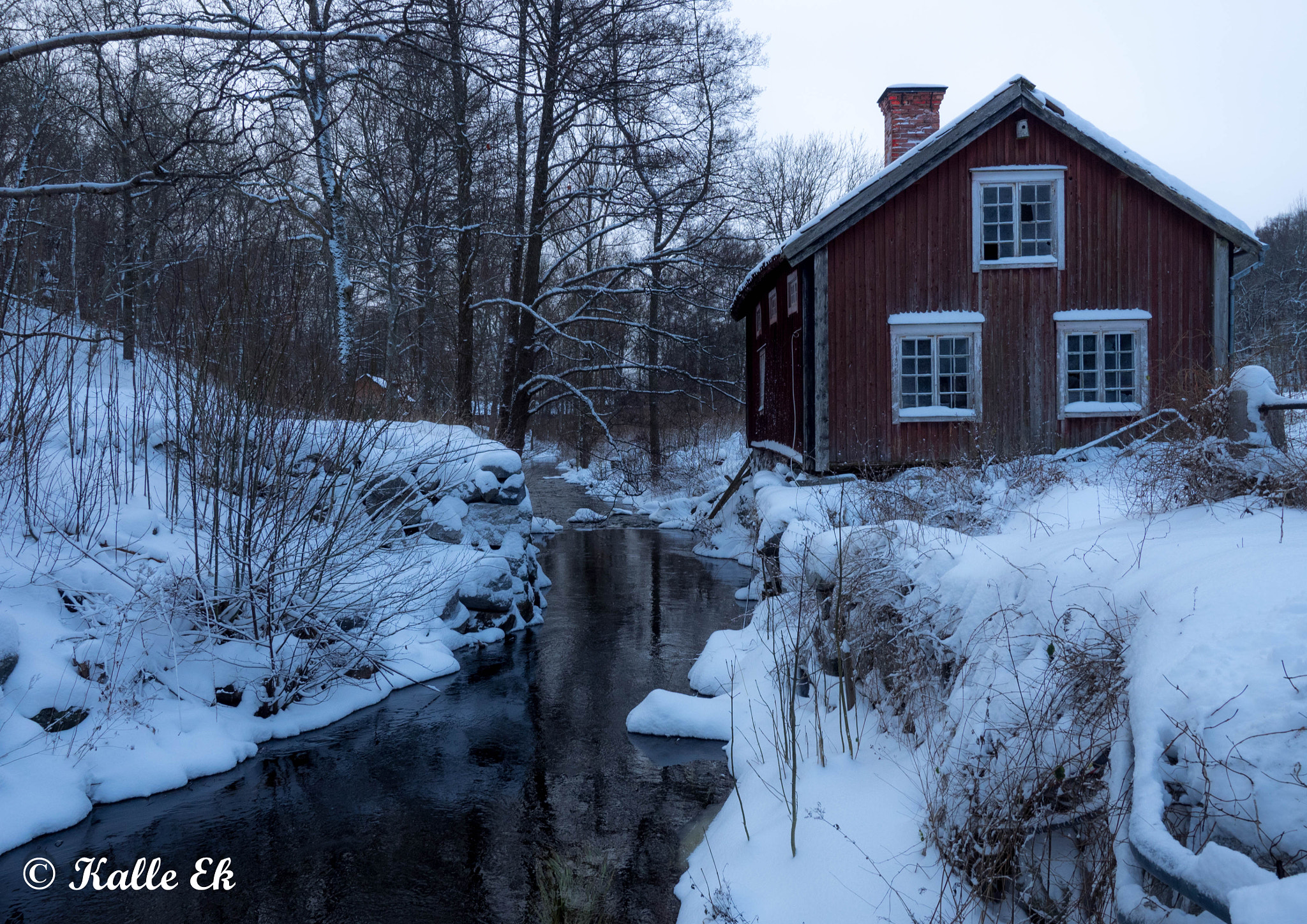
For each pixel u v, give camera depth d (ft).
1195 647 8.64
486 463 35.91
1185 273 41.68
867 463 41.04
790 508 29.30
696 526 62.95
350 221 54.19
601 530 66.39
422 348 70.64
